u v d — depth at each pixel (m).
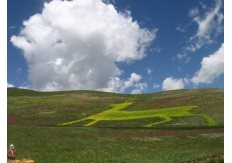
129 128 55.12
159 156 33.12
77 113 74.88
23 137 42.06
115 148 37.75
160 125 57.00
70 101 96.38
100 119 66.44
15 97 109.56
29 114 72.75
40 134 45.22
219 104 71.38
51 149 36.03
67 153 34.25
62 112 75.88
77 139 43.25
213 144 39.16
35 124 61.69
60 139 42.56
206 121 56.69
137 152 35.53
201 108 69.56
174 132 49.97
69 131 49.44
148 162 30.09
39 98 106.06
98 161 30.55
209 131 49.16
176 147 38.69
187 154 33.72
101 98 104.81
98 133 49.38
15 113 73.50
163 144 40.75
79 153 34.41
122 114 71.56
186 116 62.53
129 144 40.81
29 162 25.12
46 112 75.56
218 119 57.66
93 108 82.50
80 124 62.28
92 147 38.12
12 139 40.31
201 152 34.50
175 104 79.00
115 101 96.00
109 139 43.97
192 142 41.19
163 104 81.50
